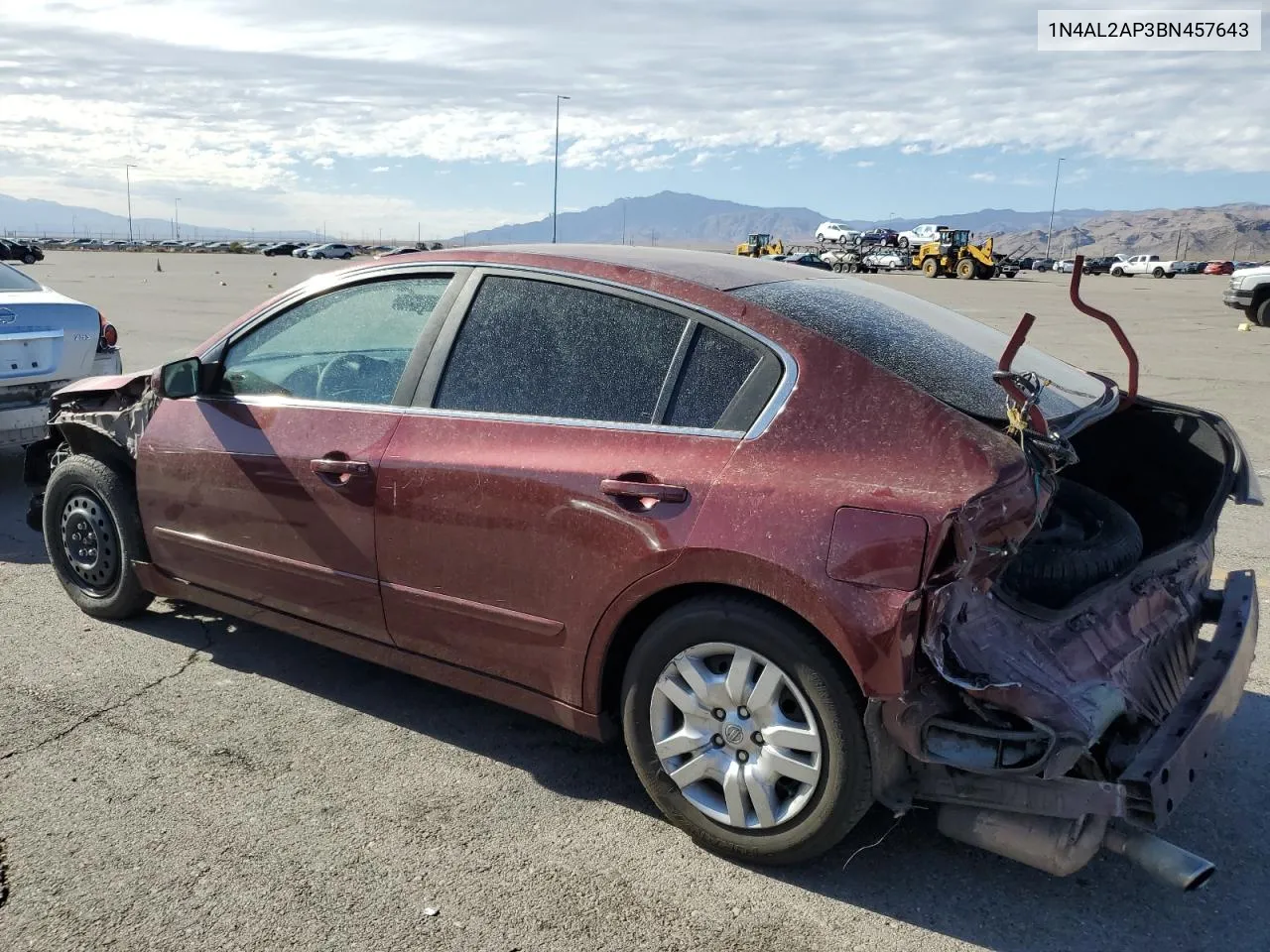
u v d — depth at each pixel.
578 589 2.98
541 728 3.69
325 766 3.40
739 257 3.71
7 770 3.33
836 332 2.90
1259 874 2.89
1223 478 3.41
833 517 2.56
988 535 2.51
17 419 6.33
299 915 2.65
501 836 3.02
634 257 3.31
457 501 3.18
